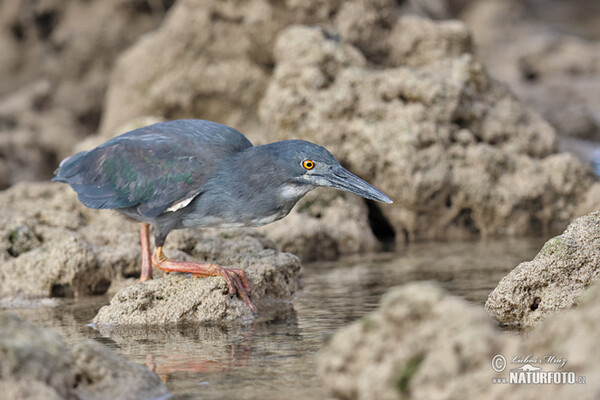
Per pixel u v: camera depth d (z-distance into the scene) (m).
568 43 34.72
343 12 19.23
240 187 10.66
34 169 25.47
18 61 28.70
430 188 16.39
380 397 5.91
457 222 16.89
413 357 5.93
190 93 21.59
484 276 12.27
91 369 7.00
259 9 20.12
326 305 10.95
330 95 17.08
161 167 10.73
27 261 12.52
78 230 13.82
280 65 17.70
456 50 19.08
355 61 17.88
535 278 9.52
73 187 11.28
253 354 8.60
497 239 16.06
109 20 27.59
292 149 10.67
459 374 5.80
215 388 7.42
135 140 11.00
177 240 12.97
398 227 16.89
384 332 6.09
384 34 19.41
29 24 28.48
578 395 5.42
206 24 21.19
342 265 14.16
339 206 16.19
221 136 10.98
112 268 12.66
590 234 9.55
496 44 39.31
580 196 17.08
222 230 13.41
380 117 16.83
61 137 26.16
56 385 6.52
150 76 22.11
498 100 17.95
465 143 16.92
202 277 10.74
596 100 29.16
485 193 16.58
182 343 9.24
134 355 8.74
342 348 6.18
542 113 26.42
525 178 16.88
